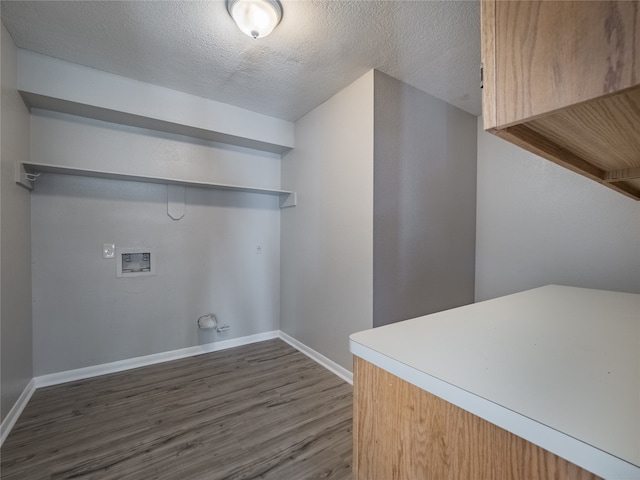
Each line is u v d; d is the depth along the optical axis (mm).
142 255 2512
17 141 1794
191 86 2291
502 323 861
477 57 1906
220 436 1590
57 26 1630
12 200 1712
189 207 2707
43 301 2104
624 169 818
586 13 343
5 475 1313
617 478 335
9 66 1679
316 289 2639
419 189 2346
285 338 3129
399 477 610
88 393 2020
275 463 1400
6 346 1612
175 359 2629
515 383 503
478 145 2861
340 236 2354
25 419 1723
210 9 1513
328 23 1599
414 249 2314
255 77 2164
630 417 404
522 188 2557
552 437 386
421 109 2340
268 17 1484
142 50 1847
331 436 1598
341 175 2342
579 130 495
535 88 387
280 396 2008
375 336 751
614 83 323
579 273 2229
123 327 2412
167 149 2580
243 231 3018
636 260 1978
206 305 2803
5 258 1600
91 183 2273
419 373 556
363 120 2123
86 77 2020
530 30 390
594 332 777
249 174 3041
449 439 524
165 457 1432
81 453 1452
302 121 2848
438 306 2500
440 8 1494
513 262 2617
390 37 1715
